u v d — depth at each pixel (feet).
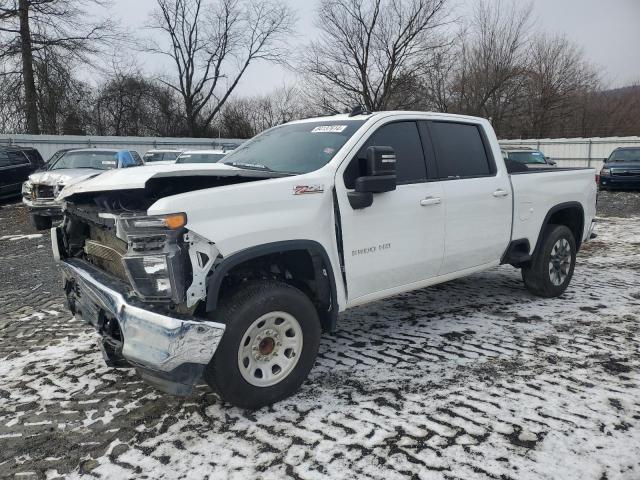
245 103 147.13
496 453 9.39
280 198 11.01
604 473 8.80
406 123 14.42
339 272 12.23
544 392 11.73
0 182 51.60
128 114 119.65
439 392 11.79
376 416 10.76
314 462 9.23
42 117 91.81
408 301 19.07
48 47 83.20
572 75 125.90
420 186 14.01
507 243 16.88
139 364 9.80
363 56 112.27
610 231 36.22
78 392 12.09
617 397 11.46
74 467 9.29
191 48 133.18
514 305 18.39
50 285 22.25
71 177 35.70
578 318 16.88
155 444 9.93
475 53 116.98
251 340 10.68
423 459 9.25
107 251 11.45
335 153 12.67
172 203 9.46
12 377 12.95
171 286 9.44
